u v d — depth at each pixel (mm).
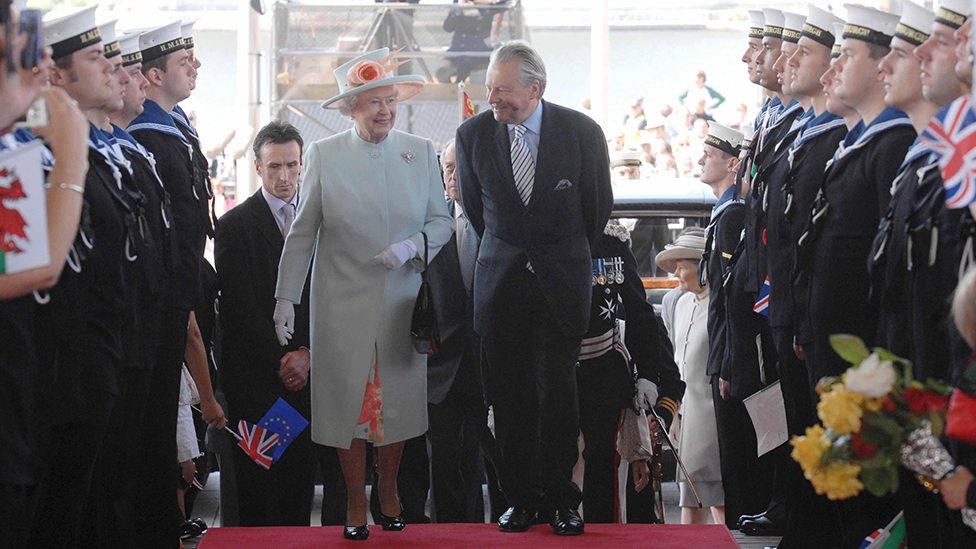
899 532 14891
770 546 20406
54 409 14047
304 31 44562
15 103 11836
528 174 18188
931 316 13320
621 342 21688
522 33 44906
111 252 15305
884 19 15680
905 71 14672
